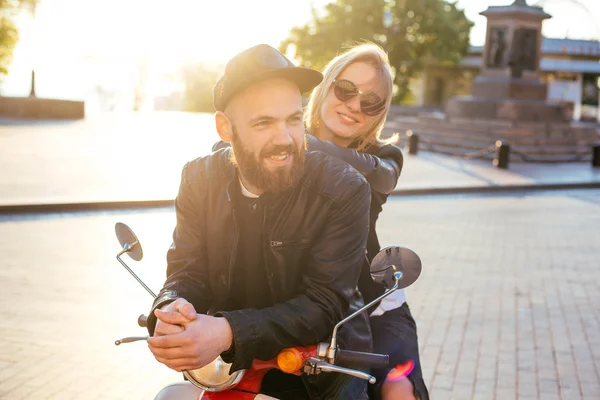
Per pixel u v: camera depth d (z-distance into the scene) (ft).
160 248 30.04
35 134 68.95
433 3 153.17
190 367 6.70
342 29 150.61
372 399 9.84
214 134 79.05
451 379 18.01
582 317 23.49
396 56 152.66
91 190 40.86
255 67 6.97
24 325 20.30
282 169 7.14
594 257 32.76
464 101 84.89
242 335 6.86
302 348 7.29
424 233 36.58
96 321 20.97
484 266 30.09
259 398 7.48
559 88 143.33
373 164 9.63
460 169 63.21
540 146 76.79
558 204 49.47
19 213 36.04
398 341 10.05
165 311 6.67
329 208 7.55
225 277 7.90
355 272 7.63
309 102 10.66
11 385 16.49
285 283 7.72
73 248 29.32
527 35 83.97
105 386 16.74
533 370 18.76
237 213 7.73
